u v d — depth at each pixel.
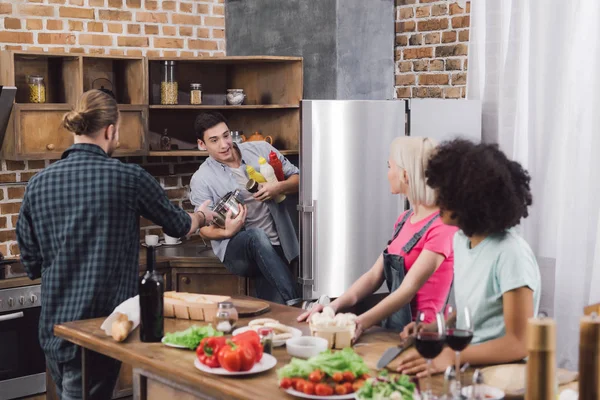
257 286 4.44
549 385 1.75
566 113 4.29
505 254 2.28
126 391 4.39
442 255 2.81
